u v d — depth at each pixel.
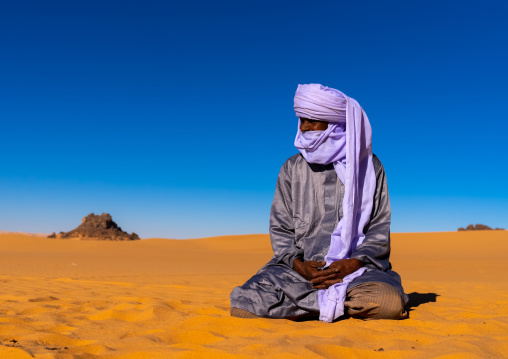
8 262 23.34
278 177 4.19
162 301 5.18
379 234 3.84
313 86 3.80
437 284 9.07
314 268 3.61
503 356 2.46
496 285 8.77
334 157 3.85
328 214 3.90
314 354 2.37
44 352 2.58
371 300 3.43
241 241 77.06
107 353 2.53
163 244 74.38
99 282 9.16
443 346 2.58
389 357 2.47
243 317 3.62
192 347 2.70
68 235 140.50
